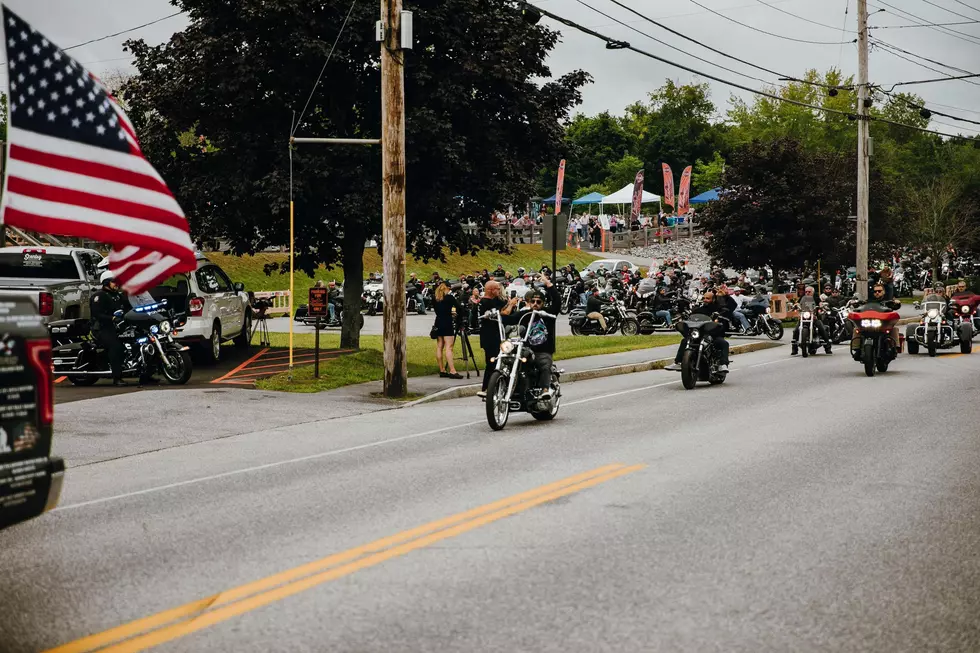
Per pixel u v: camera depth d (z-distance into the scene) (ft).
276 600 21.33
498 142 79.97
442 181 78.79
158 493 33.50
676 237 256.73
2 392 18.81
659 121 424.46
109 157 26.27
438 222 82.48
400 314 62.34
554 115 83.05
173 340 64.44
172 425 49.37
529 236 239.91
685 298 120.98
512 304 52.49
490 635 19.03
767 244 138.72
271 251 183.21
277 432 48.32
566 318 145.18
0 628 19.61
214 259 167.32
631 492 32.42
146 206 26.63
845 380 69.56
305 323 130.93
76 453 41.93
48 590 22.17
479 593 21.71
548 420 51.16
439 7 74.79
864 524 28.07
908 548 25.48
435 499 31.65
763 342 106.32
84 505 31.60
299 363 75.25
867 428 46.85
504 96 79.97
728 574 23.15
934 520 28.55
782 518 28.76
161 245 26.81
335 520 28.91
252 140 76.84
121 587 22.39
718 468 36.68
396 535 26.91
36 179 25.32
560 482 34.09
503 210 82.48
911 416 50.90
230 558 24.81
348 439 45.73
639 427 47.83
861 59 130.21
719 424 48.62
